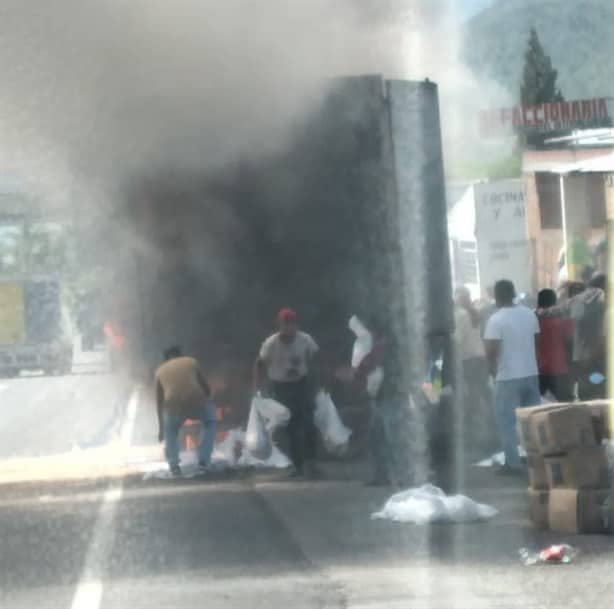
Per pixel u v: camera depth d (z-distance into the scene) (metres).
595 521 15.12
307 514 17.44
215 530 16.41
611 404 15.30
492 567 13.48
